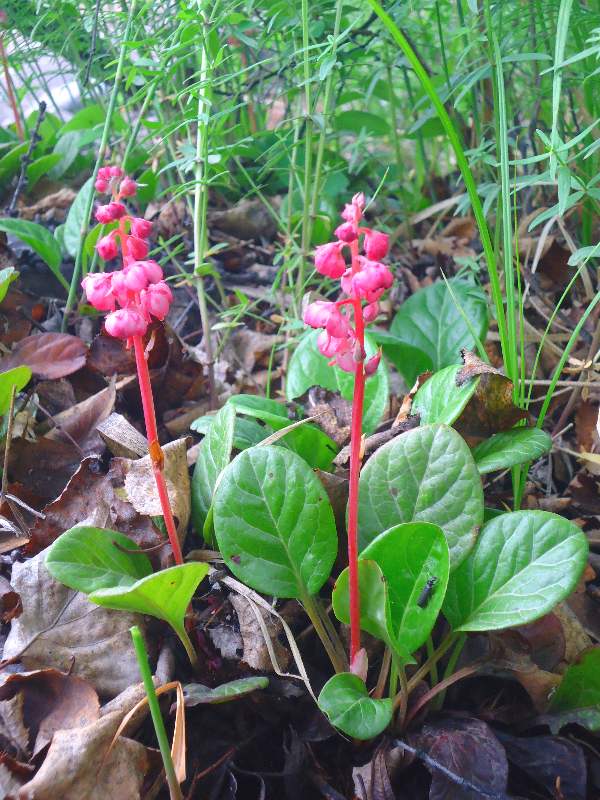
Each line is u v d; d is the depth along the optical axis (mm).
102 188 240
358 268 216
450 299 429
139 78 494
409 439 277
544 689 280
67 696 258
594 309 445
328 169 502
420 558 249
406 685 259
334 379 365
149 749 244
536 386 439
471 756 256
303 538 269
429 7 480
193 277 425
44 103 512
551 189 504
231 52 488
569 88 447
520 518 265
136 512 302
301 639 299
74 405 397
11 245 523
